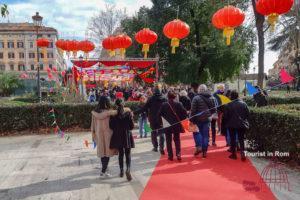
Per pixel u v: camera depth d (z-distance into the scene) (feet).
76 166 27.94
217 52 100.42
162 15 106.83
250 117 30.81
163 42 107.45
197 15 104.12
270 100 60.08
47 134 45.50
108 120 24.04
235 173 24.49
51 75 67.05
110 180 23.63
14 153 33.99
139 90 70.54
